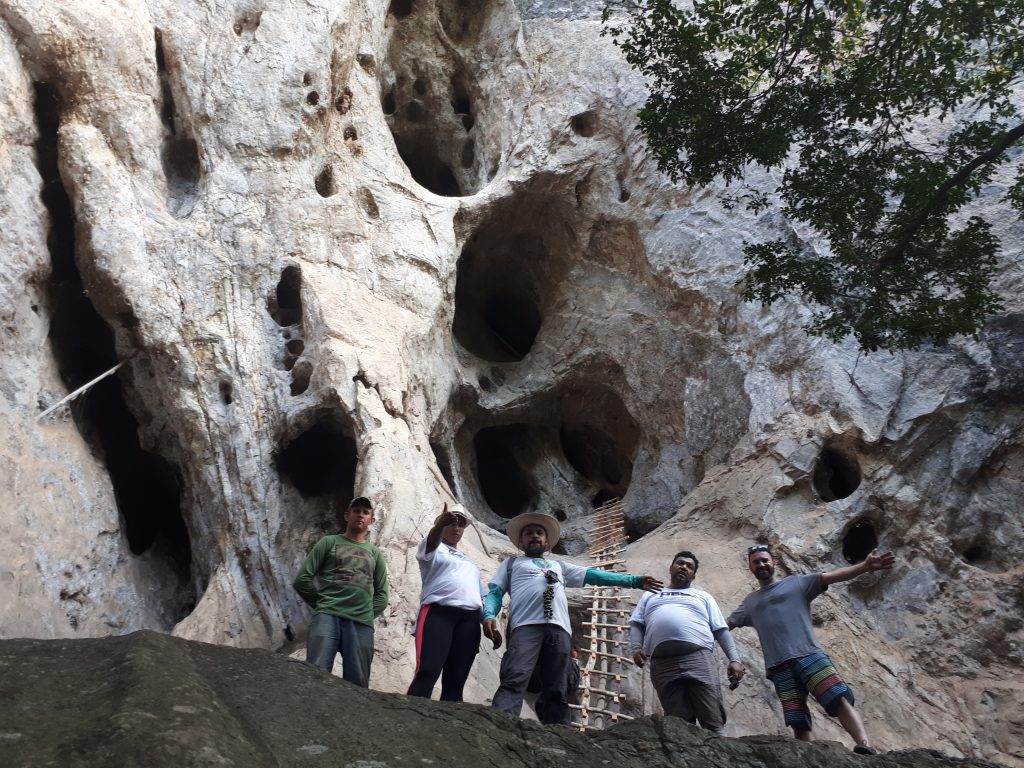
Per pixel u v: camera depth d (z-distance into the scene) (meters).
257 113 11.98
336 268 11.72
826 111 9.73
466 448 13.96
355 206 12.42
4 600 8.45
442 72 15.64
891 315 10.37
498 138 14.99
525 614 5.69
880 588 10.58
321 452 10.88
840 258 9.85
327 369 10.50
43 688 3.71
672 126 9.66
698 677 5.68
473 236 14.57
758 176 13.21
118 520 10.00
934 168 9.77
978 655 10.06
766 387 11.96
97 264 10.43
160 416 10.62
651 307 13.75
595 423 14.65
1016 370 11.06
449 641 5.59
